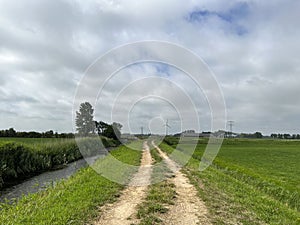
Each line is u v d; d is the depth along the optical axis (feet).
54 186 22.02
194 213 14.92
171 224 13.29
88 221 13.39
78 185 20.61
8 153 31.96
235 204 16.61
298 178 35.12
